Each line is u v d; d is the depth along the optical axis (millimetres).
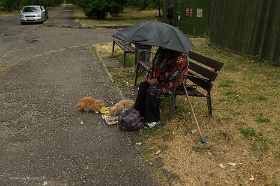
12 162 3553
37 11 20781
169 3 16062
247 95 5645
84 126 4461
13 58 9469
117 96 5684
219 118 4633
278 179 3227
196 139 4020
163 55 4234
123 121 4238
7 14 32188
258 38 8469
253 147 3846
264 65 7910
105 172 3375
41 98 5602
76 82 6586
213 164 3484
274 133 4211
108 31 16375
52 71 7566
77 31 16203
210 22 11148
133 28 4199
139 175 3316
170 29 3928
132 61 8156
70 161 3582
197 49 10367
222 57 8984
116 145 3924
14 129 4379
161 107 4930
